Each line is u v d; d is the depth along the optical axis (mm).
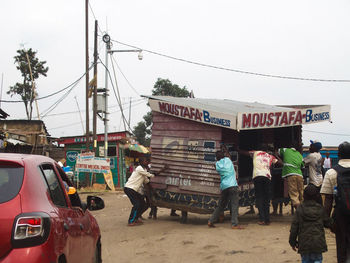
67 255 3779
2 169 3684
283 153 10242
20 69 48562
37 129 33250
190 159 10562
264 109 11516
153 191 11148
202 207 10344
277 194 11664
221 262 6734
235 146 10742
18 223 3283
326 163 20750
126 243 8789
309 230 4867
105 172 22000
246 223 10438
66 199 4496
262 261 6656
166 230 9977
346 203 4863
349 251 4965
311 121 10031
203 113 10070
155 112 11305
